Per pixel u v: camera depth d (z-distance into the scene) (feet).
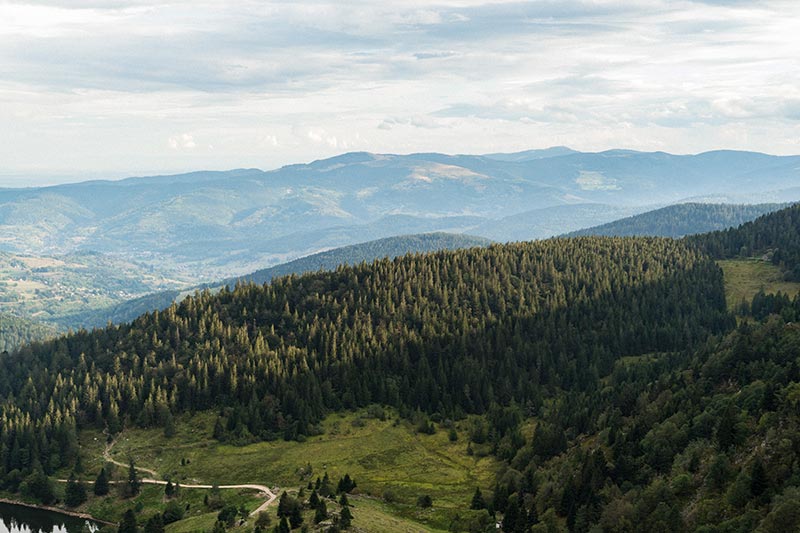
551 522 536.83
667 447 556.51
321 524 532.32
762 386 551.59
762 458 455.63
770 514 393.09
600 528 485.15
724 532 415.85
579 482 569.64
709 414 565.94
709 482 473.67
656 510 469.98
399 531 549.13
